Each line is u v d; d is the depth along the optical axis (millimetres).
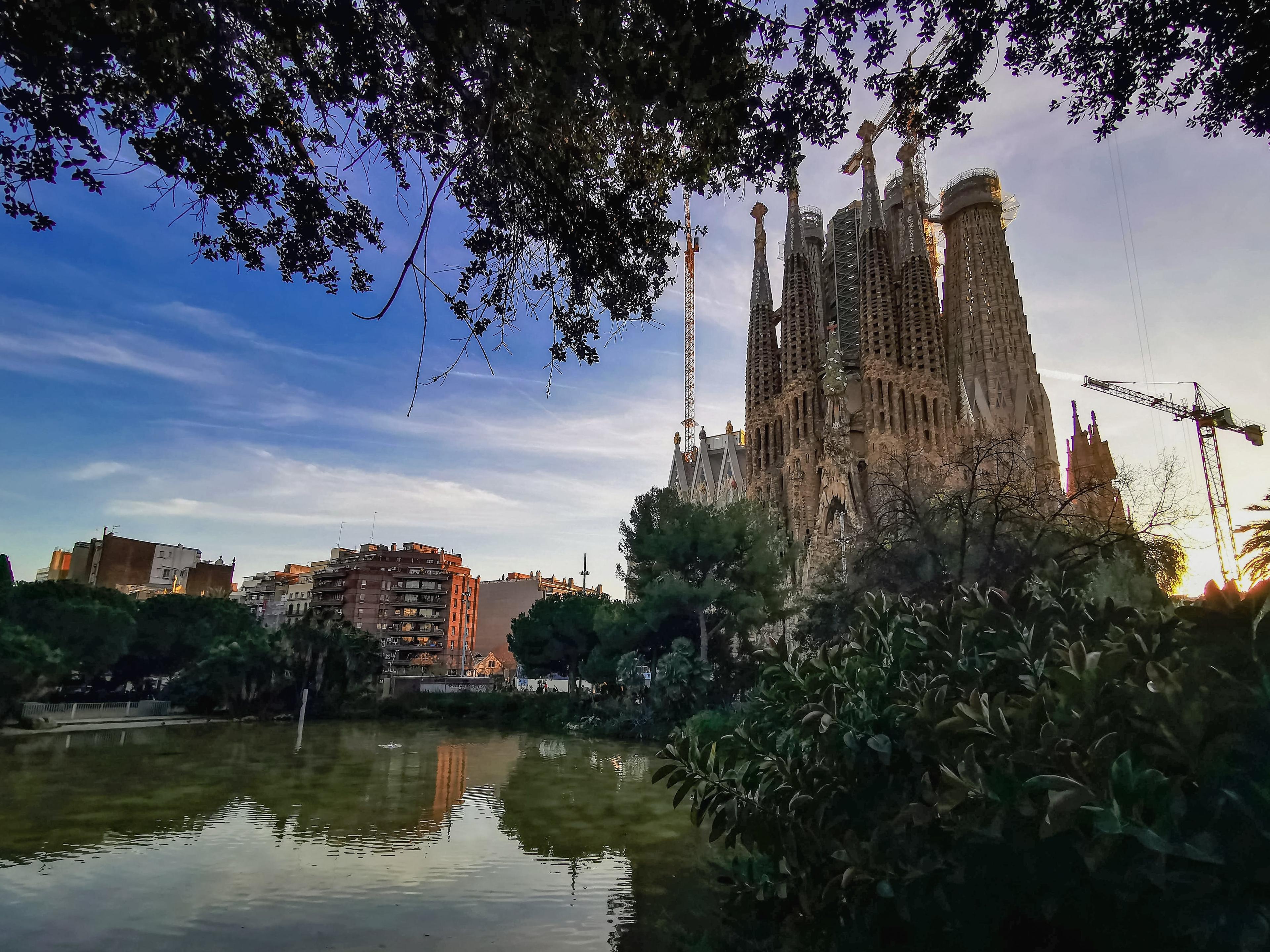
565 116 8750
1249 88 8070
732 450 97562
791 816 8047
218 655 49969
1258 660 4387
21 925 9977
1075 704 5340
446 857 14117
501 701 59156
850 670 8461
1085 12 8039
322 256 9211
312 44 7719
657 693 38719
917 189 86312
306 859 13680
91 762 26641
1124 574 13219
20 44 6570
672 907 11039
